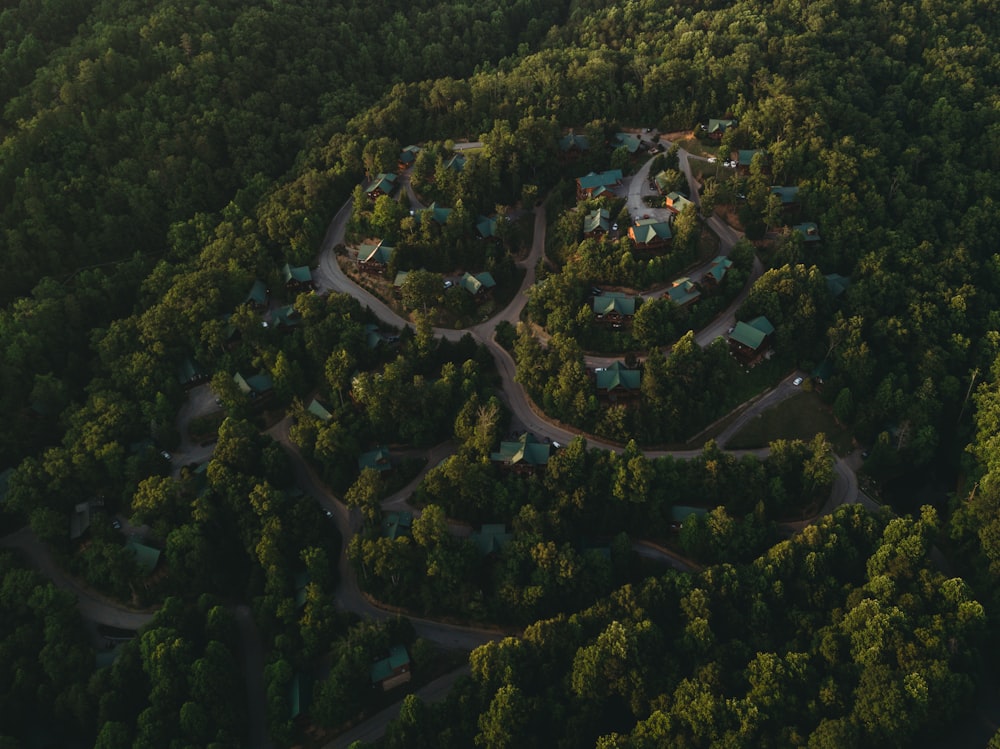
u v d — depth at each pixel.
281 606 182.50
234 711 168.38
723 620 174.38
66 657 174.00
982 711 160.50
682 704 153.12
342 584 197.88
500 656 164.75
